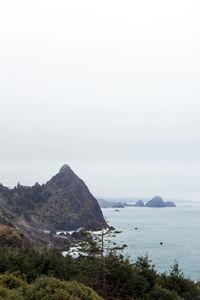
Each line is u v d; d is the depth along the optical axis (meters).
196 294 22.16
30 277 22.92
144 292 21.66
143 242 120.12
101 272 21.11
